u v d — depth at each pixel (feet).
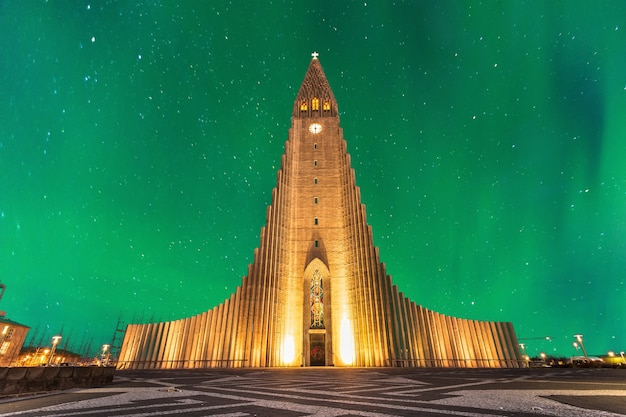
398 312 153.79
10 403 31.83
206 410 27.04
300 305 162.20
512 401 30.60
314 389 44.04
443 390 40.88
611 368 116.78
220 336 149.89
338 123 205.57
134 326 163.22
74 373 46.65
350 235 171.94
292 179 188.14
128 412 26.27
